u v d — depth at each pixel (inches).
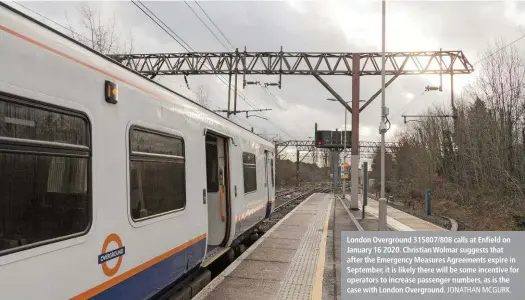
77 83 138.8
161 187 201.3
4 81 108.2
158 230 194.4
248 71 860.0
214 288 270.5
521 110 1040.2
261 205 511.8
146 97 189.8
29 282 113.2
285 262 349.4
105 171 152.2
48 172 123.3
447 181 1382.9
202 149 266.4
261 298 251.6
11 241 109.0
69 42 141.6
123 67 177.6
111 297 152.9
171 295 233.8
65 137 131.7
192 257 240.1
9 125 109.7
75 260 132.4
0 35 108.3
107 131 155.3
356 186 925.2
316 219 697.6
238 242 420.2
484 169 1096.2
